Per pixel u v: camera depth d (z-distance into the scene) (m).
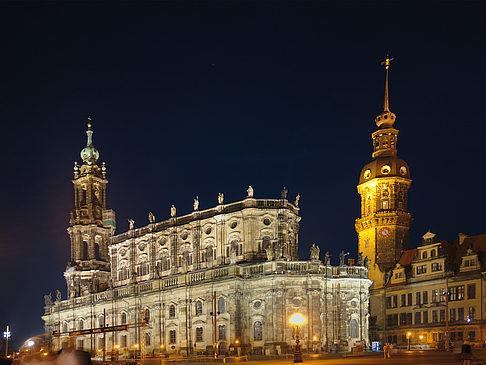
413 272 114.31
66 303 131.50
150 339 107.38
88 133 144.75
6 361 21.00
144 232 120.88
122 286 120.94
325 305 95.38
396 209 123.62
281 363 59.34
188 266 110.06
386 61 136.50
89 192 140.12
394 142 130.75
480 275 98.50
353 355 80.06
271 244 95.94
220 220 104.44
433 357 61.66
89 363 17.08
